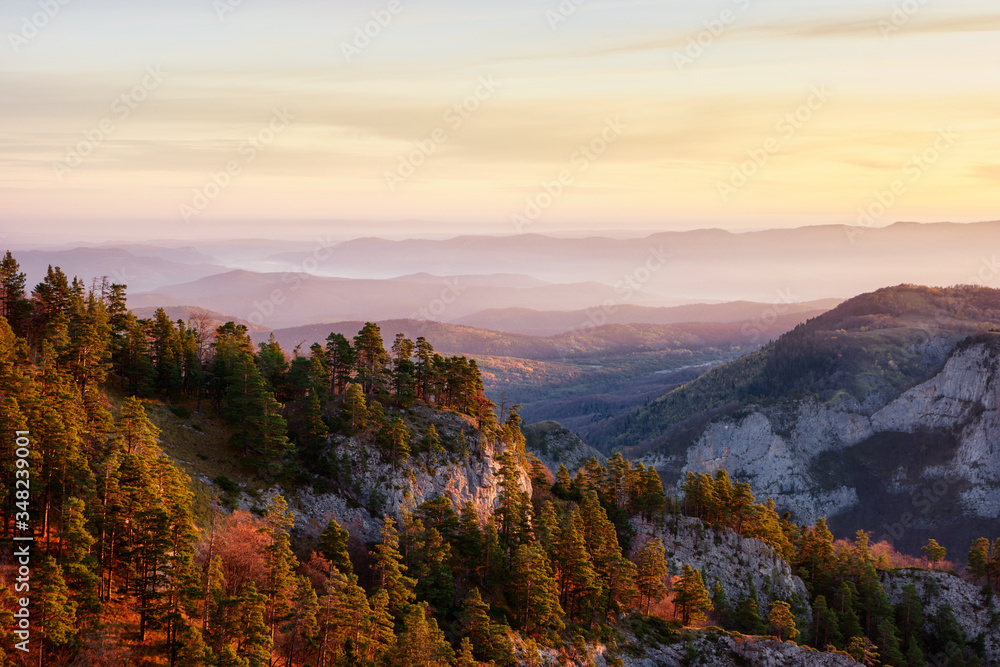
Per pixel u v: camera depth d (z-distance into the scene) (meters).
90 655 60.88
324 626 75.38
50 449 74.00
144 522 68.88
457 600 99.94
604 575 121.25
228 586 76.56
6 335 96.94
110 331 116.56
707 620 132.00
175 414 112.00
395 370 139.75
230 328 135.62
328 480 110.06
